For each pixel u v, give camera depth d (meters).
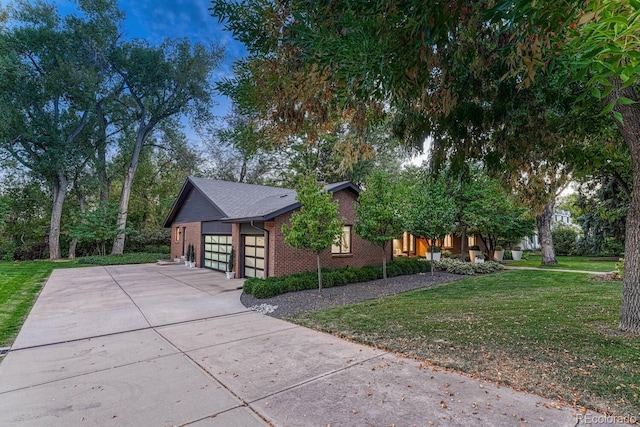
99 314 7.00
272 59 3.14
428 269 13.77
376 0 2.36
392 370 3.95
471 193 14.66
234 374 3.93
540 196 6.10
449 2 2.30
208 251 15.56
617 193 13.05
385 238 10.04
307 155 21.95
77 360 4.46
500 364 3.95
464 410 3.01
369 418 2.93
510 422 2.79
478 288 9.62
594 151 5.77
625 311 4.80
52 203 22.05
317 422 2.89
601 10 1.44
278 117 3.47
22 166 20.34
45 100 19.30
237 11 2.95
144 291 9.68
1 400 3.38
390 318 6.22
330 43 2.35
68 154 19.80
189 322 6.38
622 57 1.54
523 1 1.71
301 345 4.95
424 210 12.08
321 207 8.70
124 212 21.25
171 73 21.39
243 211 12.56
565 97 4.25
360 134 4.34
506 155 5.05
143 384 3.70
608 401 3.04
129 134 23.28
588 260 19.30
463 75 4.02
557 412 2.92
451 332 5.21
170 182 28.75
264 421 2.93
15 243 20.56
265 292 8.45
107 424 2.93
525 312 6.20
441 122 4.62
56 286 10.52
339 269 11.16
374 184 10.21
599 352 4.10
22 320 6.55
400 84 2.74
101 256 19.09
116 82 21.97
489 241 19.03
